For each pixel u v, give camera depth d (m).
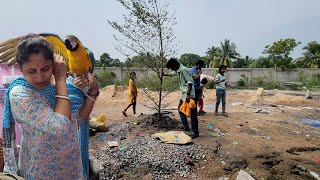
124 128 7.83
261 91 18.73
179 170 5.52
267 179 5.25
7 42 1.92
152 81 8.56
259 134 8.12
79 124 2.04
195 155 6.05
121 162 5.66
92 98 2.08
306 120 10.66
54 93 1.84
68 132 1.82
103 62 40.91
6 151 1.86
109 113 11.80
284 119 10.61
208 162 5.86
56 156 1.82
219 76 10.56
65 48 2.07
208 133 7.67
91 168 2.63
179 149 6.23
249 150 6.46
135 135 7.30
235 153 6.16
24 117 1.68
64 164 1.87
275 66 42.16
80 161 1.99
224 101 10.65
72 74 2.10
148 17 7.87
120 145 6.57
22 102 1.67
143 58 8.31
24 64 1.64
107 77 29.66
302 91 26.45
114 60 41.22
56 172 1.85
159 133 7.07
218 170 5.55
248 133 8.12
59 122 1.69
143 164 5.61
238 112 11.78
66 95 1.77
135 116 10.02
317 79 33.53
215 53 48.22
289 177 5.38
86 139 2.37
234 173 5.46
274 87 31.89
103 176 5.19
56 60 1.81
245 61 60.38
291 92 23.67
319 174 5.58
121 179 5.17
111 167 5.48
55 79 1.79
